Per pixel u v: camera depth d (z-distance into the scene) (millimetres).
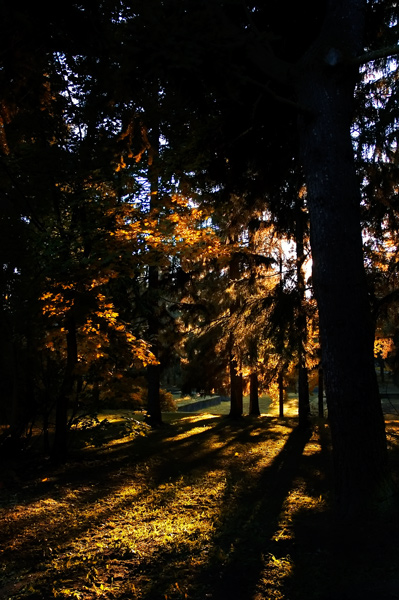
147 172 8336
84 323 8734
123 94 5680
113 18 5188
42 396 11227
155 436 14188
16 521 5988
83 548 4969
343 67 5344
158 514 6328
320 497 6875
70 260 7965
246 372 17062
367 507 4895
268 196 9492
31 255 8758
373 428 5094
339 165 5332
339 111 5387
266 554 4566
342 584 3793
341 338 5188
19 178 9195
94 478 8664
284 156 7629
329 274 5270
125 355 10055
